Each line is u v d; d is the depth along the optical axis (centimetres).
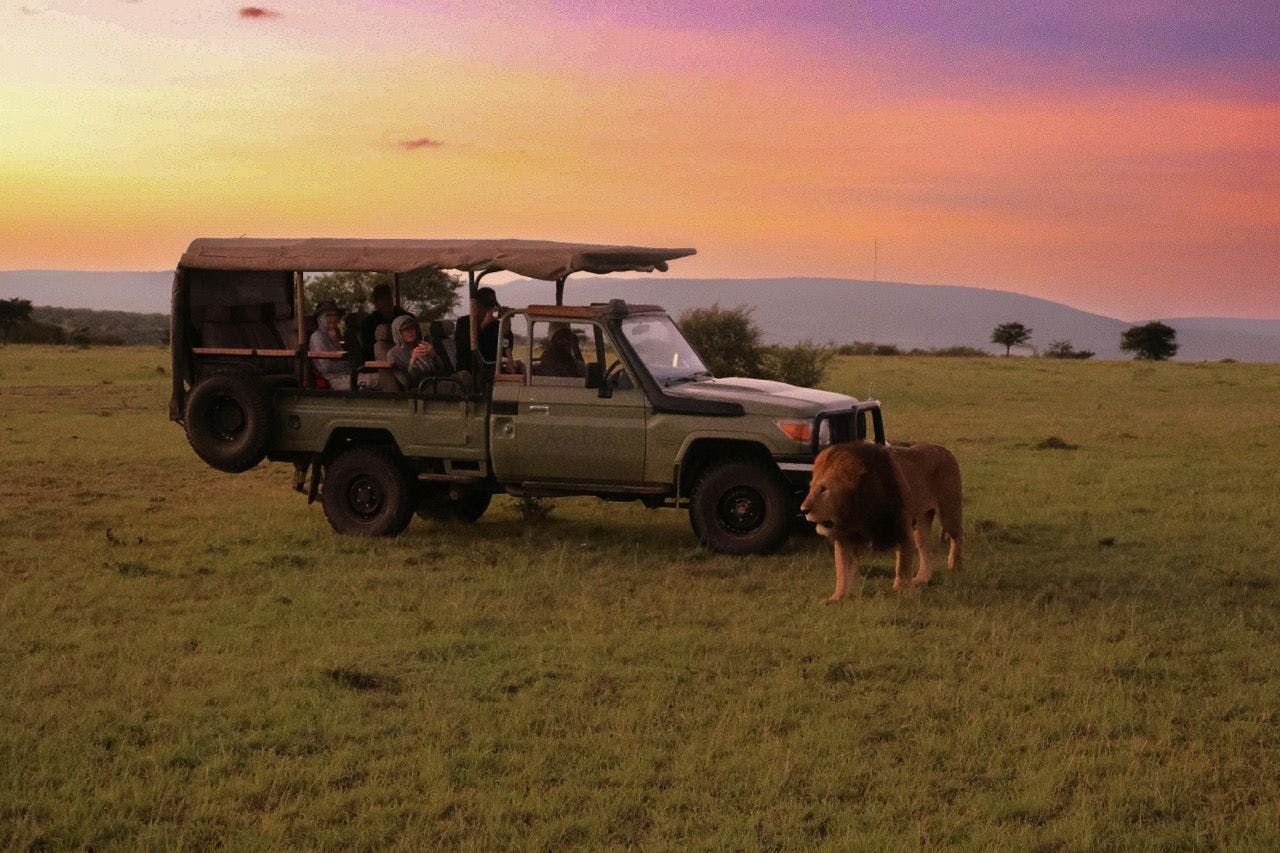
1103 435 2262
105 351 5225
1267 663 759
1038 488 1558
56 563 1056
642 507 1402
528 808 543
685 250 1184
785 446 1058
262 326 1282
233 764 597
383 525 1180
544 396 1120
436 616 877
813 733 633
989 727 645
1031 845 508
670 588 973
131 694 695
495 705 681
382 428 1167
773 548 1080
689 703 686
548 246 1127
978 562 1080
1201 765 588
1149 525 1283
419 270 1144
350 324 1312
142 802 547
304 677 723
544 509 1308
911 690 709
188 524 1273
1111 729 644
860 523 902
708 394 1091
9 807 542
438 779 574
